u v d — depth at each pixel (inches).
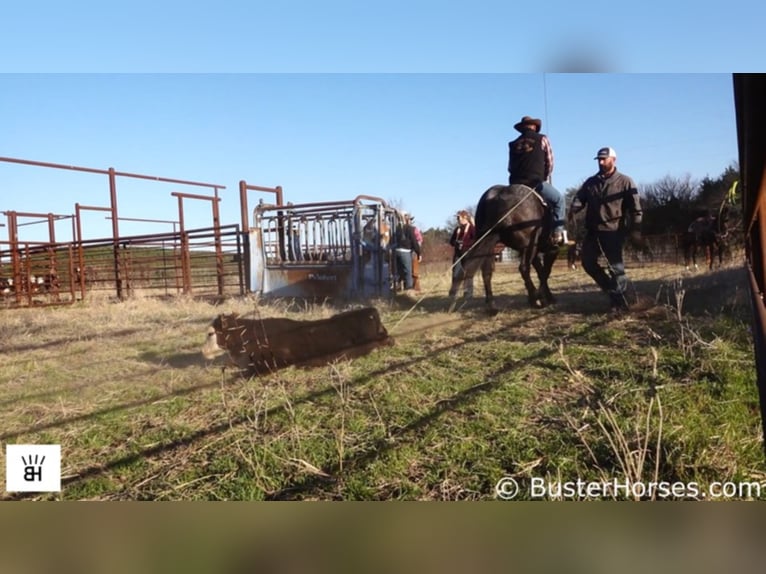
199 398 160.4
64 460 118.1
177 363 205.5
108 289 613.6
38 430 140.5
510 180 272.5
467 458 107.4
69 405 161.3
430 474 101.6
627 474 89.7
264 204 434.6
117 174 608.1
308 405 145.6
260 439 124.1
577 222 318.0
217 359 199.2
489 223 262.7
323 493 97.0
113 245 554.3
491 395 142.9
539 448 109.2
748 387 129.0
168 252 561.9
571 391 142.7
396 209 396.2
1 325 340.8
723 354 152.3
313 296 406.3
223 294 490.0
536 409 131.3
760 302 76.9
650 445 104.6
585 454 104.9
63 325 332.8
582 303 285.9
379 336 203.9
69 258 554.3
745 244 109.9
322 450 115.7
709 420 112.9
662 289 306.5
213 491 98.9
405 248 394.3
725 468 93.7
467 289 317.1
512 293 361.4
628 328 209.9
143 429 137.9
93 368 207.0
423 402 142.6
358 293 386.6
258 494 97.3
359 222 386.3
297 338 186.4
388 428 126.1
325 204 402.6
